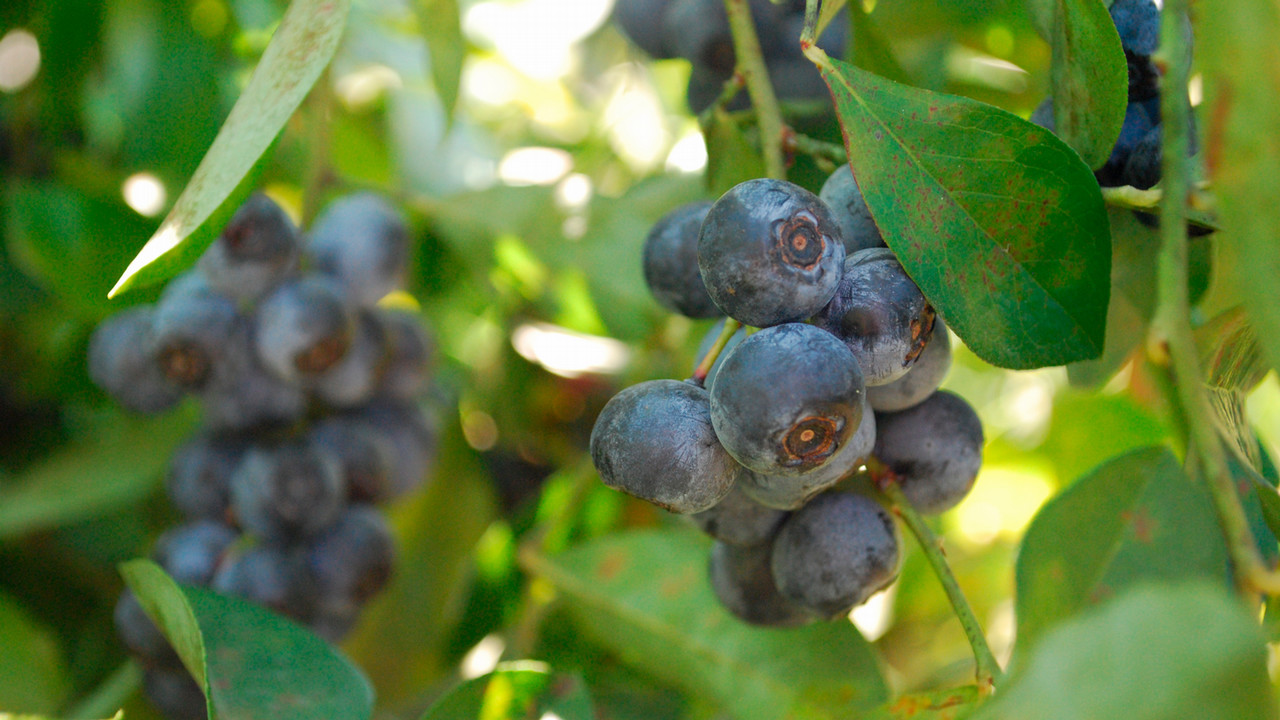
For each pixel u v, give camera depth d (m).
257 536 0.35
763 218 0.26
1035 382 0.49
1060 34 0.28
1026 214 0.27
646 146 0.50
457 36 0.35
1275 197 0.24
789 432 0.26
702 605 0.35
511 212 0.39
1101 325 0.27
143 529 0.41
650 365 0.41
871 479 0.28
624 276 0.38
